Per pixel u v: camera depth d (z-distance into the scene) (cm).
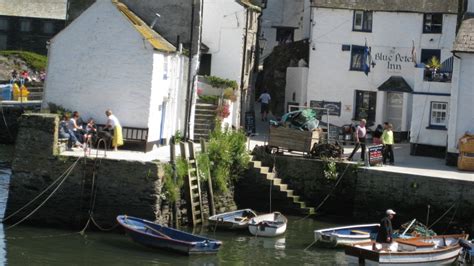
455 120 4672
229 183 4331
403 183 4197
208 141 4378
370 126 5888
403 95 5819
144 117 4288
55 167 3647
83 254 3247
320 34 5959
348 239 3612
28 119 3659
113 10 4300
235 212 3950
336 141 4766
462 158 4475
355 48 5919
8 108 6247
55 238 3459
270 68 6788
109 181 3622
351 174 4428
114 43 4303
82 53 4341
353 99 5938
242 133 4662
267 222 3781
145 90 4284
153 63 4284
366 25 5909
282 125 4916
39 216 3666
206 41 5681
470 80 4650
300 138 4603
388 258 3300
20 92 6762
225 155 4238
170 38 5072
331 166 4441
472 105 4647
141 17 5100
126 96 4303
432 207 4119
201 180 3997
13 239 3406
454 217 4072
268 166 4588
